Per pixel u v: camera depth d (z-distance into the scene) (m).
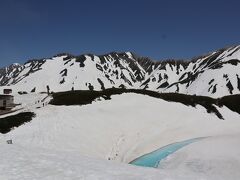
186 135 63.00
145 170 20.64
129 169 20.34
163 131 64.06
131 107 74.44
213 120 78.06
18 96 99.69
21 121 57.31
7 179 14.74
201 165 39.03
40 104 78.06
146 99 83.06
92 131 56.91
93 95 81.38
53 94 93.31
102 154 49.12
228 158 40.16
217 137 57.06
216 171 36.56
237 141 50.56
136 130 62.22
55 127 55.41
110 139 55.88
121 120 65.31
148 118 69.50
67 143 49.09
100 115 66.00
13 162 18.25
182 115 76.56
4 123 54.75
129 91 92.31
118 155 50.38
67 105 72.69
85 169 18.45
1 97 80.94
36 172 16.48
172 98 92.31
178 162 41.88
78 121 60.22
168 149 52.06
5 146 24.86
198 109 88.38
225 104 97.88
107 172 18.27
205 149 45.50
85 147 49.41
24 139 47.94
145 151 51.75
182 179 18.47
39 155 21.95
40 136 50.19
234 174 35.00
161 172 20.48
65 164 19.39
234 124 76.81
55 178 15.70
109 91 87.38
